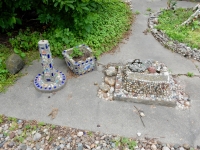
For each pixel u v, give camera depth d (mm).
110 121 3938
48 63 4309
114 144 3570
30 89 4566
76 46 4980
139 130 3783
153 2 7875
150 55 5449
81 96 4406
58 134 3738
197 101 4289
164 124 3875
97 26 5898
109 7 6820
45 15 5465
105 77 4773
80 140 3643
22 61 4988
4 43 5656
